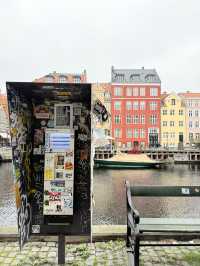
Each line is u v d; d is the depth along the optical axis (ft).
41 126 14.64
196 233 13.58
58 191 13.91
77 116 14.57
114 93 208.85
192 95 224.12
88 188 14.61
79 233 14.25
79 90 13.51
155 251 15.71
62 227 14.24
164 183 96.68
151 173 120.37
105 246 16.20
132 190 15.12
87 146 14.70
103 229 17.63
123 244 16.40
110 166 131.44
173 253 15.48
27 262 14.28
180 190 15.19
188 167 146.30
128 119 208.64
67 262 14.29
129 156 132.67
